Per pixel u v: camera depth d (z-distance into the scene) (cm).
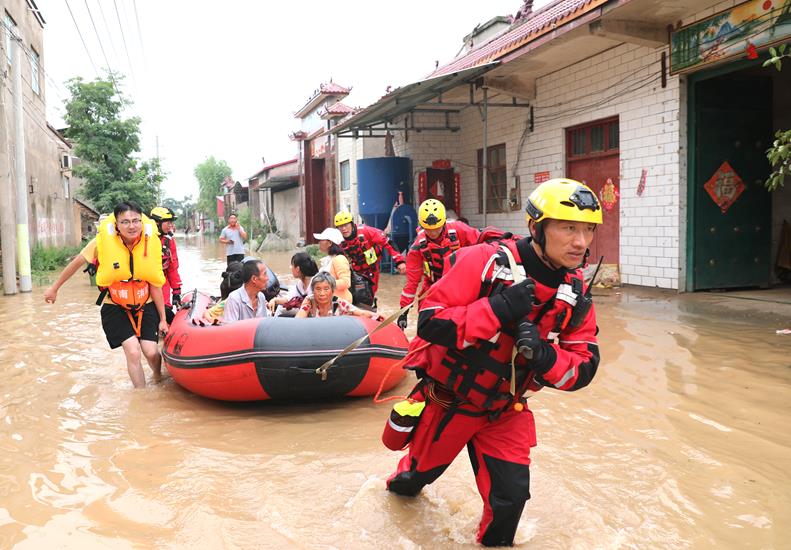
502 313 234
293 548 287
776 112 1063
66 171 2845
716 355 605
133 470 377
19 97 1376
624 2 871
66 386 570
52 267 1973
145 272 557
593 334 259
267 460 393
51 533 299
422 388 290
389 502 327
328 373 479
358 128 1761
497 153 1574
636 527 301
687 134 991
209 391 498
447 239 619
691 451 388
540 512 317
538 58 1184
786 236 1084
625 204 1109
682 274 1009
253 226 3944
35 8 2236
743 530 297
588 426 436
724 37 884
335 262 633
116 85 2833
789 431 418
